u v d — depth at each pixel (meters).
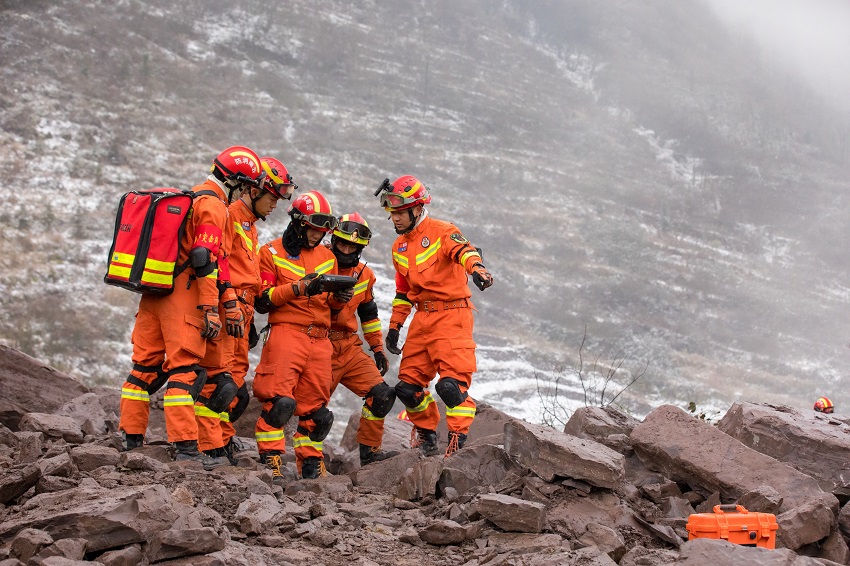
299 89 116.38
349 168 95.94
